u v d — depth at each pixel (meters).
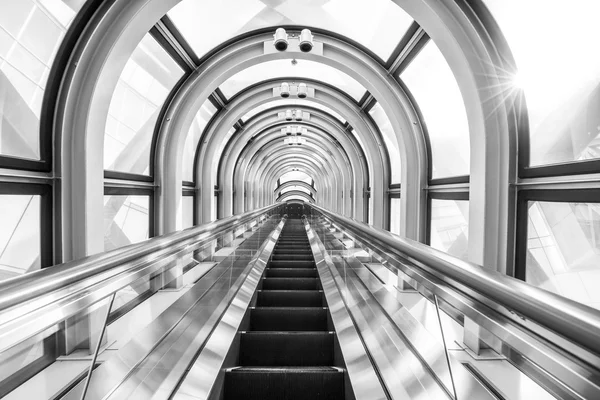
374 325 2.37
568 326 0.68
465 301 1.16
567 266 3.38
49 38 3.39
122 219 5.32
